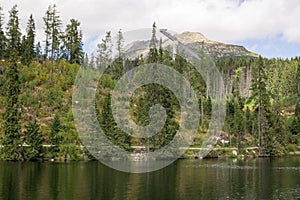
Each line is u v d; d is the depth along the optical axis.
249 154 66.69
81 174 38.75
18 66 71.81
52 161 51.16
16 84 57.00
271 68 132.62
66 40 81.94
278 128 78.94
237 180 37.56
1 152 52.38
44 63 77.94
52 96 64.75
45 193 28.84
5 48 81.19
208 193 30.70
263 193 31.30
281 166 50.94
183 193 30.31
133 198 27.81
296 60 148.00
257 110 81.06
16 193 28.80
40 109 62.53
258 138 70.88
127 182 34.19
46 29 76.38
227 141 66.75
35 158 52.41
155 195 29.12
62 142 52.88
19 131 55.16
